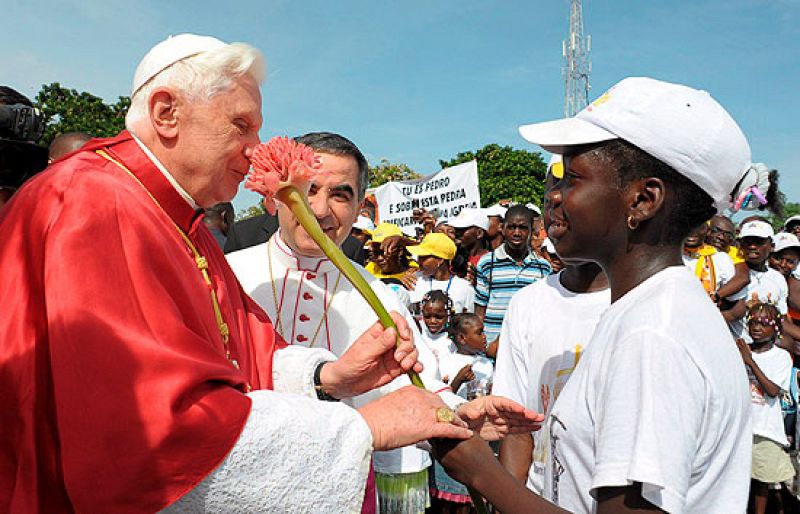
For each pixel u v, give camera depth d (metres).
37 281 1.53
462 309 6.51
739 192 1.62
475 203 10.28
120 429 1.40
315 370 2.09
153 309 1.54
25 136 2.23
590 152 1.58
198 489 1.44
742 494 1.41
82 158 1.76
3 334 1.49
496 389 2.53
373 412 1.70
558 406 1.58
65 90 20.89
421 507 4.13
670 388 1.28
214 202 1.96
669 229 1.55
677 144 1.48
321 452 1.55
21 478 1.48
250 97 1.81
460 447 1.62
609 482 1.26
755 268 6.36
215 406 1.47
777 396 5.33
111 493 1.40
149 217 1.68
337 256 1.77
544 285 2.51
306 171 1.72
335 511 1.56
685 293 1.45
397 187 11.22
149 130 1.81
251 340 2.16
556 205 1.67
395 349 1.91
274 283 2.78
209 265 2.07
